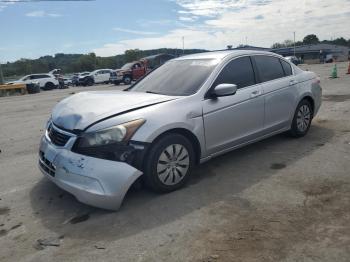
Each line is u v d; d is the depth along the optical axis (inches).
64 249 123.9
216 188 166.1
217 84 180.7
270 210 142.3
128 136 144.3
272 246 117.8
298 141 234.1
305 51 3612.2
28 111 521.7
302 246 116.8
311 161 195.3
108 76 1483.8
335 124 277.1
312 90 240.5
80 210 152.2
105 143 141.6
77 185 141.3
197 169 191.9
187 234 128.0
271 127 212.1
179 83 185.3
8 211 155.9
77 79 1470.2
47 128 174.4
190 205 150.2
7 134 333.1
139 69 1249.4
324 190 157.8
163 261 113.4
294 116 230.8
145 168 152.6
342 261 108.6
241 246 118.7
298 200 149.5
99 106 158.7
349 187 159.3
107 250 121.3
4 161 235.8
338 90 478.3
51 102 660.7
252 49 214.8
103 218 143.0
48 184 185.3
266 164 194.7
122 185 141.5
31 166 219.3
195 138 168.2
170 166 159.6
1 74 1317.7
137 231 132.0
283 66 226.7
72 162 143.9
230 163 199.0
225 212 142.6
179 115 159.9
